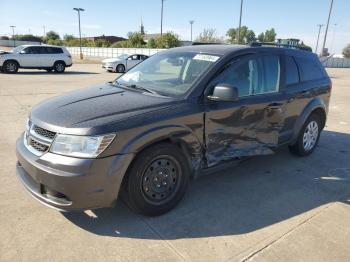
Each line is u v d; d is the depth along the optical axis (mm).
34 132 3352
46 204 3170
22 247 3008
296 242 3242
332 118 9023
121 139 3133
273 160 5422
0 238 3115
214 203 3936
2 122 7285
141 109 3428
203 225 3477
